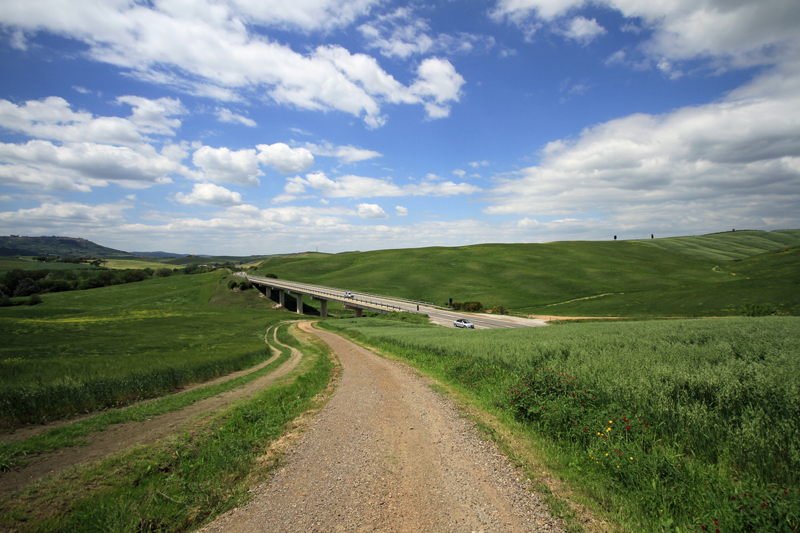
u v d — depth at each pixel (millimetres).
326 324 66562
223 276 129875
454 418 9883
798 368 9594
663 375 9406
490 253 174250
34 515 5621
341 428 9367
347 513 5273
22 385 13031
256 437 8812
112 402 14844
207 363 23469
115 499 6086
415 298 111250
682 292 72938
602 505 5336
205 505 5746
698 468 5680
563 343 17547
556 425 8062
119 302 101562
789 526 4078
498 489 5902
